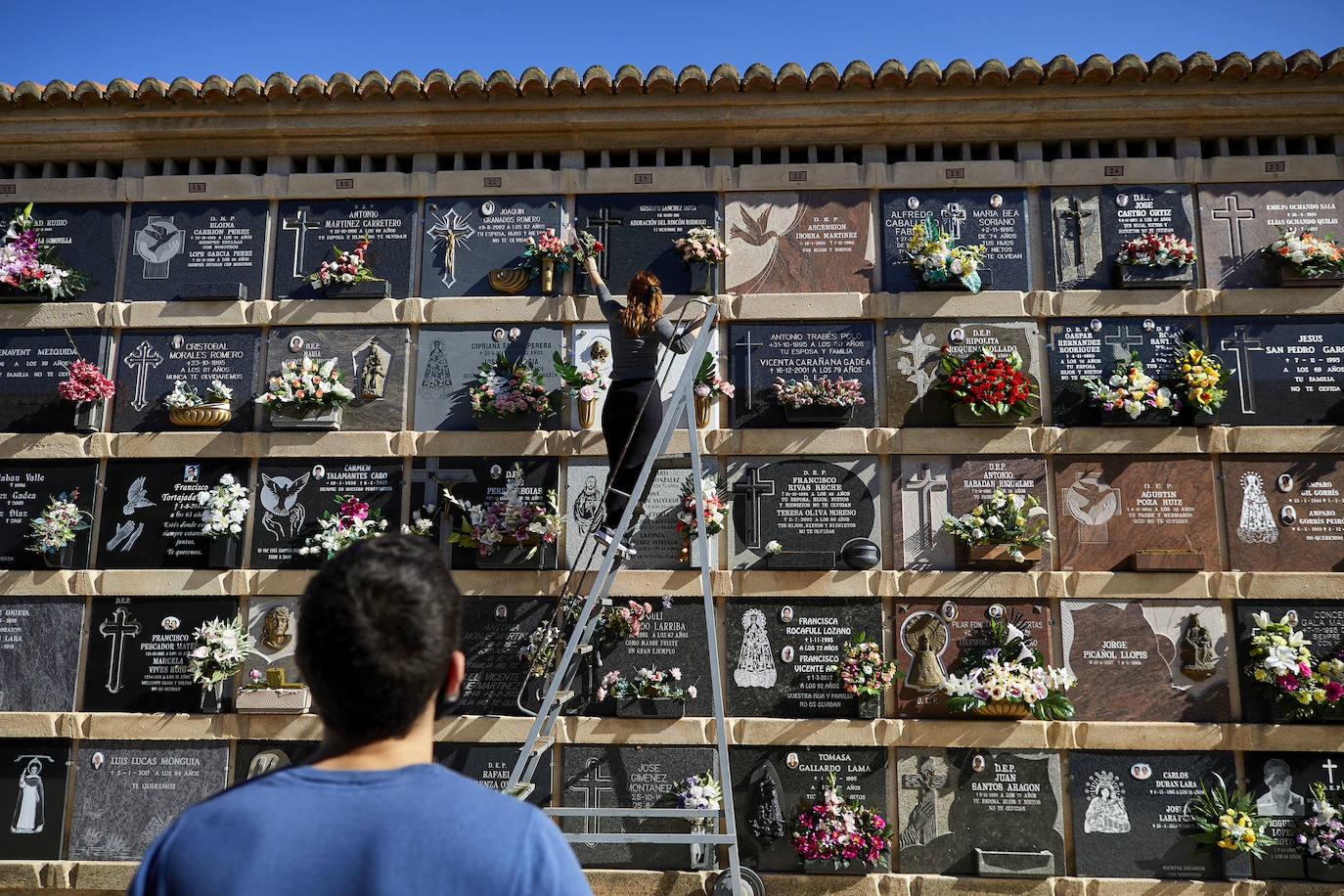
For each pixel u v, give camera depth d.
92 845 6.87
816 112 7.71
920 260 7.43
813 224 7.73
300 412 7.40
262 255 7.88
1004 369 7.19
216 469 7.47
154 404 7.62
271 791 1.55
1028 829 6.65
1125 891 6.45
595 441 7.34
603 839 5.54
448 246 7.81
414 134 7.90
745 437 7.33
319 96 7.71
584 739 6.91
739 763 6.86
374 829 1.48
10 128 7.88
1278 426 7.16
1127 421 7.13
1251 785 6.63
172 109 7.82
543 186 7.82
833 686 6.95
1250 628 6.87
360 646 1.65
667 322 6.42
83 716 7.02
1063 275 7.52
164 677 7.13
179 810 6.92
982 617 7.01
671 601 7.11
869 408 7.41
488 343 7.63
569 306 7.59
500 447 7.39
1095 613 6.97
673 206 7.78
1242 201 7.56
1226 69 7.30
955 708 6.68
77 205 7.97
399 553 1.81
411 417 7.57
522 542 7.11
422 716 1.72
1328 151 7.69
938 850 6.64
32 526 7.24
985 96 7.60
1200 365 7.15
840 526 7.22
